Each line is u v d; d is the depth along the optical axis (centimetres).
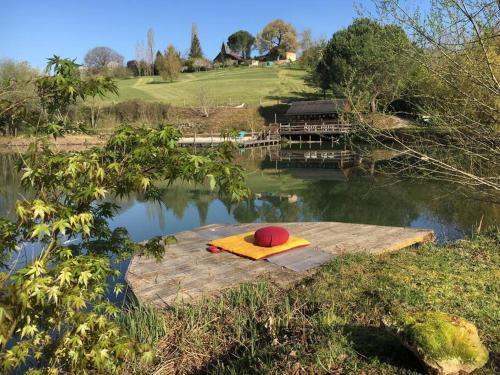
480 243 662
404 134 577
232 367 373
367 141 595
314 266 618
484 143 538
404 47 505
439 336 299
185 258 682
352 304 446
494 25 458
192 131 3916
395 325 325
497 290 464
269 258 662
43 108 242
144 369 386
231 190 230
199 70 7800
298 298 479
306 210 1356
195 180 238
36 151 218
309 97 4872
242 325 444
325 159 2533
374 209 1317
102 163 230
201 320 461
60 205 216
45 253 226
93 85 233
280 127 3681
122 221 1232
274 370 333
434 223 1075
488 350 333
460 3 445
